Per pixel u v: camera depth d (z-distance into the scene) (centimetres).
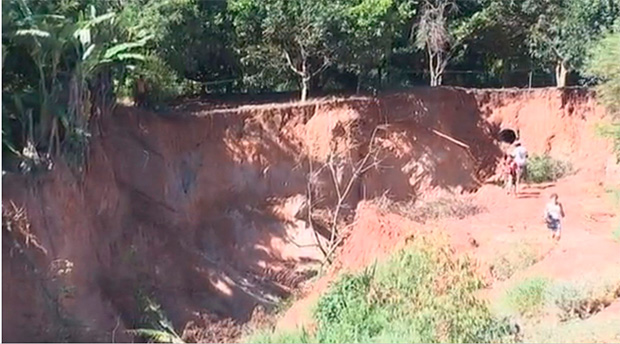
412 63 3738
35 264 2088
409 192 3319
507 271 2295
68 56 2302
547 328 1686
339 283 2075
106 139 2645
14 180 2123
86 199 2412
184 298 2589
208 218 2902
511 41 3744
